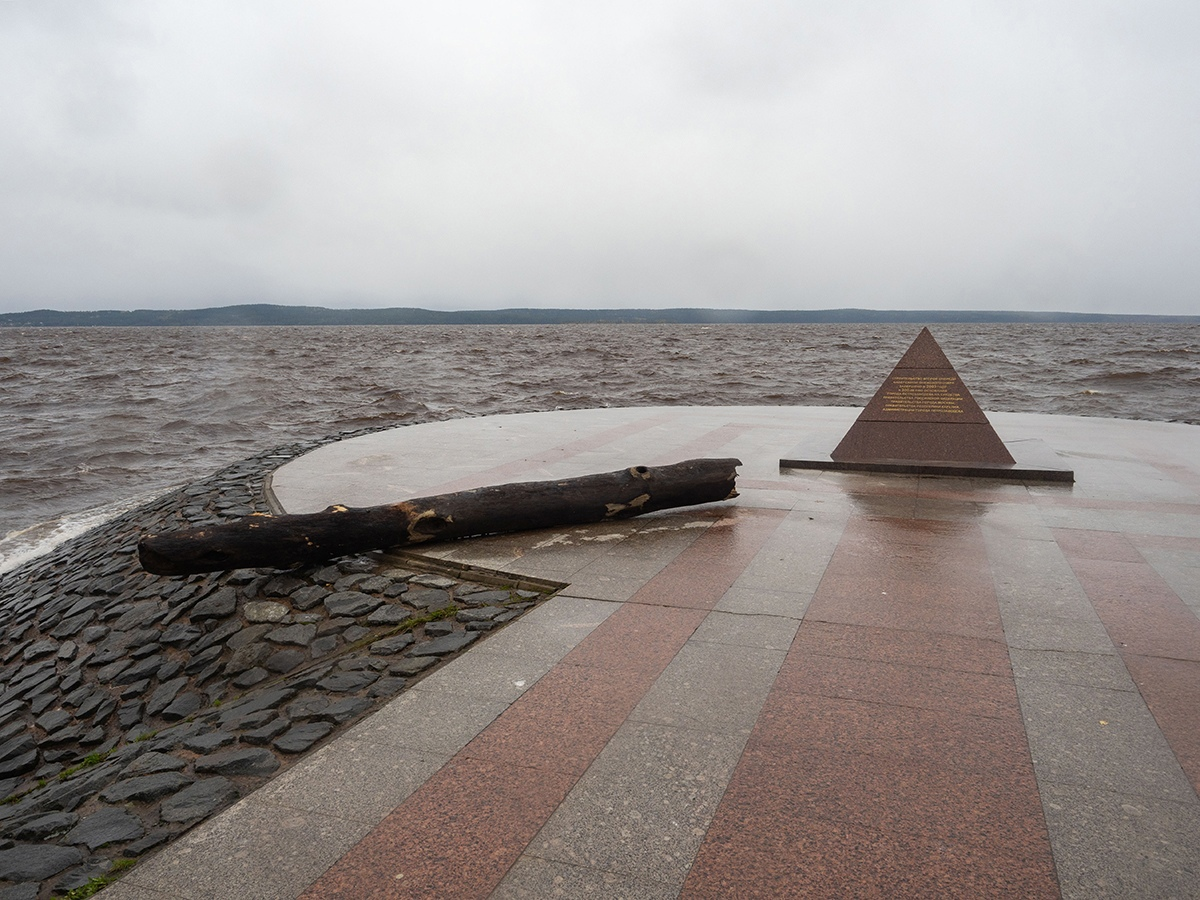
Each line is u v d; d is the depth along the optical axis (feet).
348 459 31.58
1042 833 8.18
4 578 29.78
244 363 199.00
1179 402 96.32
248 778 9.92
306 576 17.75
